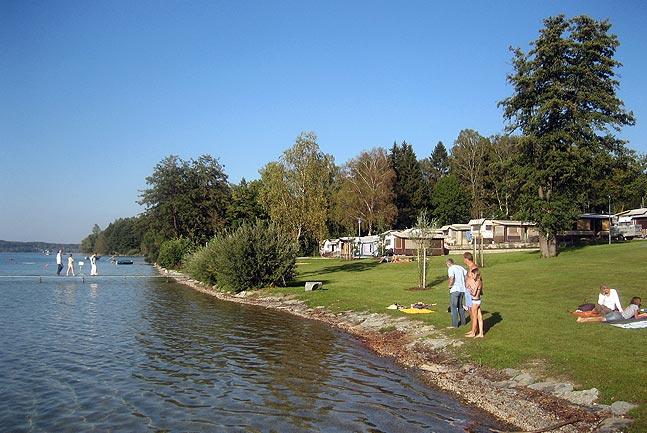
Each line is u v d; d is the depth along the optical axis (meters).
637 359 11.20
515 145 44.22
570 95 41.50
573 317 16.88
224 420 9.84
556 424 9.00
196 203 81.69
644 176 77.44
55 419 9.98
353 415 10.07
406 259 57.25
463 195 97.62
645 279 24.53
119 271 76.44
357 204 88.62
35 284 46.62
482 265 40.38
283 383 12.48
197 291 41.31
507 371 12.05
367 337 18.70
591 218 62.78
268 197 51.34
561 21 41.56
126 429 9.40
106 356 15.74
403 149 106.06
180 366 14.35
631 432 8.00
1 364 14.66
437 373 13.16
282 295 32.19
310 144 50.91
